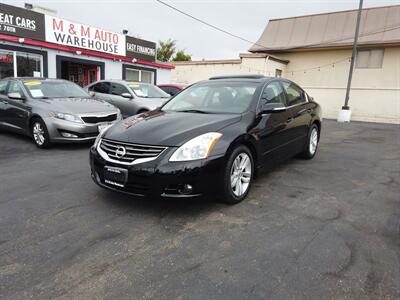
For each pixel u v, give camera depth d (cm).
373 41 1677
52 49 1125
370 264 247
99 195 388
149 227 306
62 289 217
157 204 360
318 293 213
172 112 423
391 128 1249
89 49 1280
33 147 658
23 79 730
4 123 735
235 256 257
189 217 328
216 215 333
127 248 269
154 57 1661
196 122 362
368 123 1523
